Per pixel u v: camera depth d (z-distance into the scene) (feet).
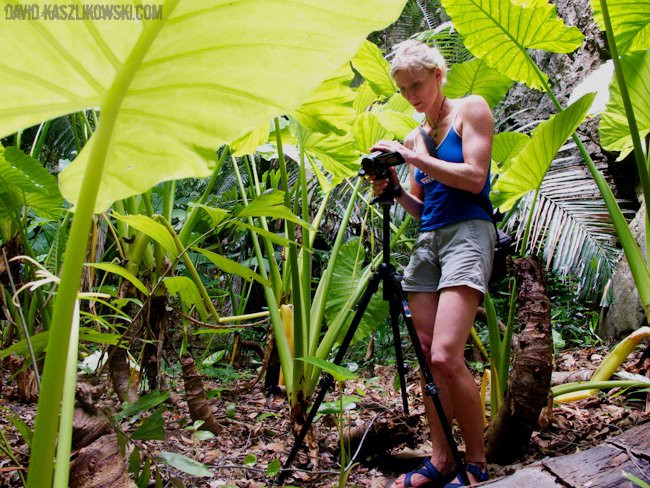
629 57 7.23
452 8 7.65
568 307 15.31
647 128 7.93
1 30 1.78
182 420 6.41
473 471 5.86
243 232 15.30
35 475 1.97
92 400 4.58
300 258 10.17
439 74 6.37
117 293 8.57
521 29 7.70
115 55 1.88
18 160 6.67
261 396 9.91
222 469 6.12
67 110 2.08
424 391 6.23
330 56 2.07
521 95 18.78
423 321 6.52
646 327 8.17
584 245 13.29
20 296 8.20
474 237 6.00
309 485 6.13
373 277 6.19
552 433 7.48
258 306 17.65
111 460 4.17
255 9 1.86
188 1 1.77
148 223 6.11
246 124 2.30
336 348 13.80
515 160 6.73
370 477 6.56
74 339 3.57
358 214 15.75
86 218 1.94
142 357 8.32
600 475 4.55
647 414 7.55
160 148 2.36
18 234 7.39
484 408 7.79
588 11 16.19
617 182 15.06
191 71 2.02
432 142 6.52
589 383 7.44
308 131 8.69
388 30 22.65
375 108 10.87
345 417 8.01
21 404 7.64
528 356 6.33
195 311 11.82
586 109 6.16
